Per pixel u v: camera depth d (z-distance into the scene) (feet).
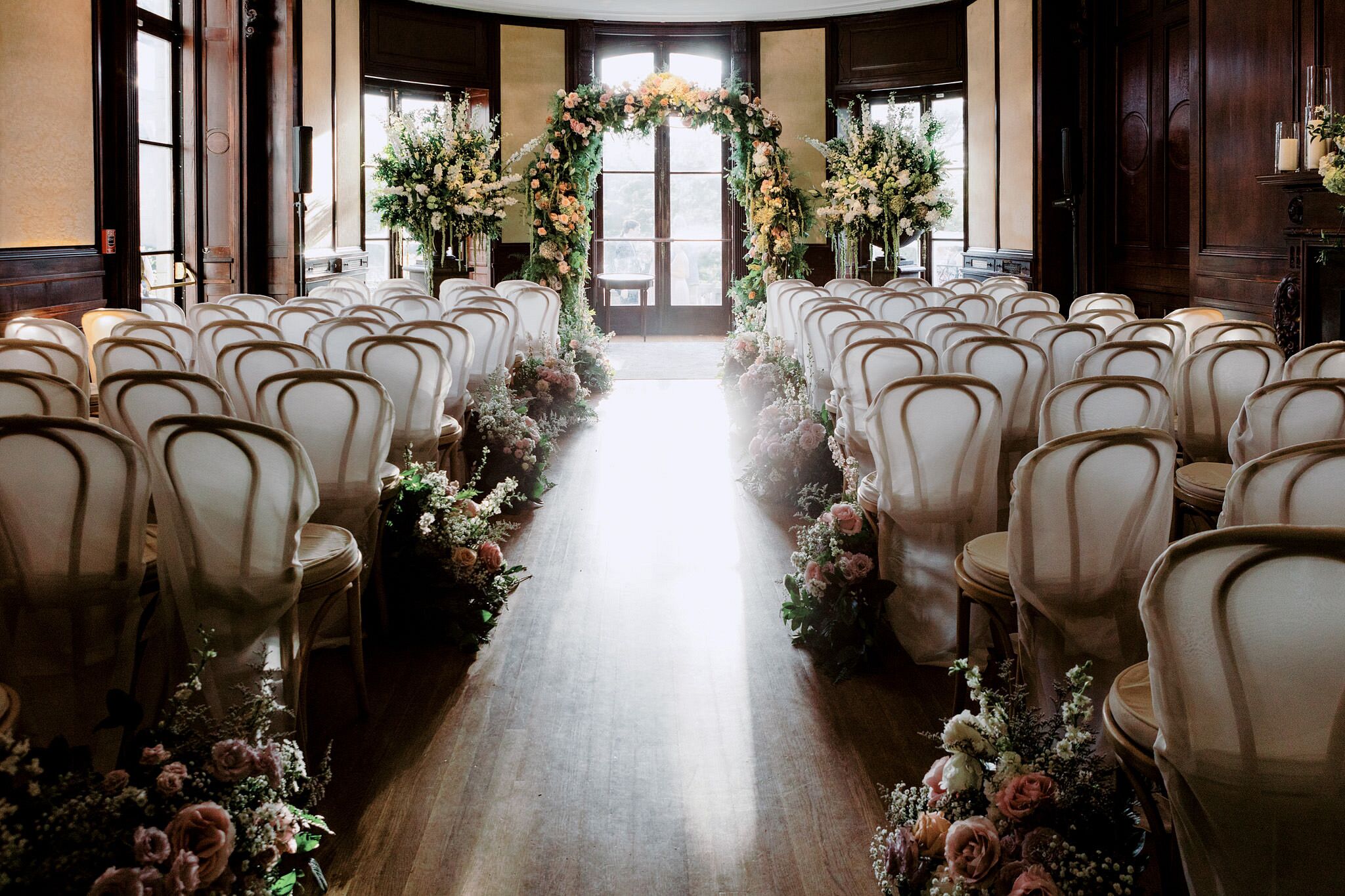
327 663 11.36
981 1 36.55
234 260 28.60
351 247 36.22
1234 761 4.89
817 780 8.89
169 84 26.96
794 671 11.12
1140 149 29.32
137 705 6.47
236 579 8.00
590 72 41.55
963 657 9.80
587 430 24.59
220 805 6.07
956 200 39.19
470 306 21.56
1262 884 5.02
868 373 12.78
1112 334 14.32
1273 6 20.86
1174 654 4.90
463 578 12.04
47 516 7.48
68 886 5.48
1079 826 6.01
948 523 10.80
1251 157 21.80
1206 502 11.36
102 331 18.24
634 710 10.24
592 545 15.74
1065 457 7.59
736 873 7.61
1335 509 6.23
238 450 7.64
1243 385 12.41
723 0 39.96
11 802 5.69
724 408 27.25
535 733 9.74
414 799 8.59
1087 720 7.28
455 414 17.10
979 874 5.74
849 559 11.21
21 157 19.56
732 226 42.88
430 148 31.81
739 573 14.37
